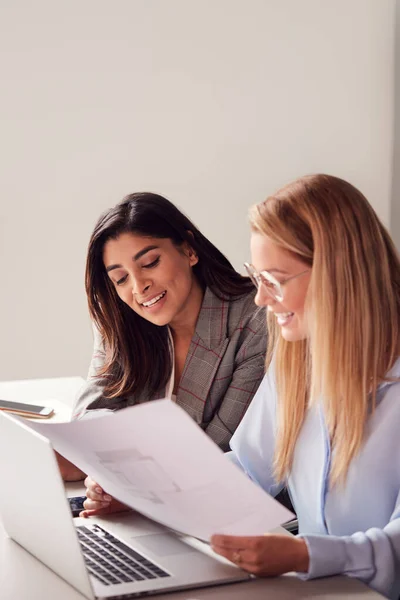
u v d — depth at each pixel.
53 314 3.63
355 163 3.92
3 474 1.21
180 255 1.71
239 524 1.08
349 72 3.84
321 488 1.27
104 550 1.19
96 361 1.86
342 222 1.18
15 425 1.13
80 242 3.61
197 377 1.75
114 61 3.54
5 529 1.28
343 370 1.20
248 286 1.79
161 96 3.61
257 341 1.75
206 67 3.65
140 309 1.68
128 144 3.61
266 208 1.21
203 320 1.75
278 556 1.07
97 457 1.12
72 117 3.53
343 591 1.06
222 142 3.72
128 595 1.04
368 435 1.23
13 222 3.53
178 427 0.97
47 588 1.09
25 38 3.43
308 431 1.35
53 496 1.07
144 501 1.17
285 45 3.74
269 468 1.45
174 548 1.20
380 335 1.20
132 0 3.52
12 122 3.47
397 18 3.86
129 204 1.69
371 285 1.19
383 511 1.23
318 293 1.18
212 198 3.74
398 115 3.92
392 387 1.23
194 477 1.03
